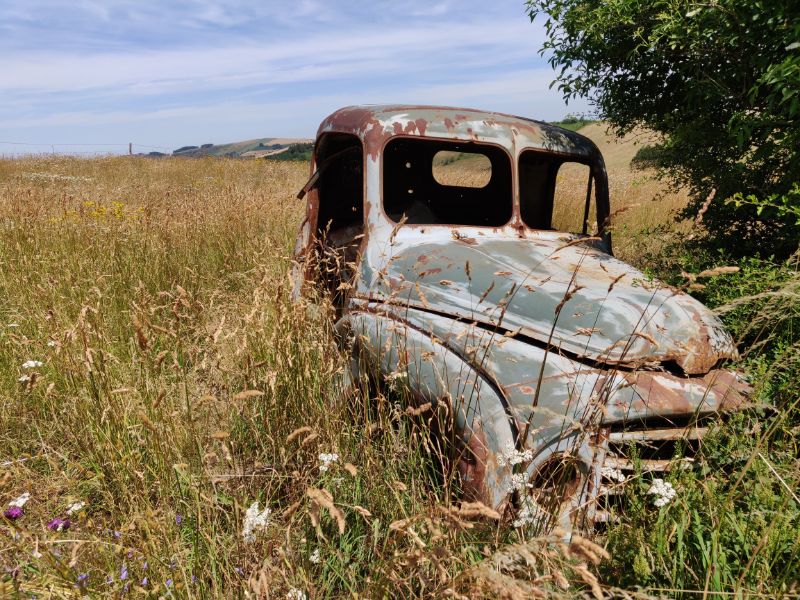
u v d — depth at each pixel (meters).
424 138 3.44
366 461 2.42
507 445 2.12
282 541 2.03
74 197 8.31
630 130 4.91
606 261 3.11
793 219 3.78
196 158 20.23
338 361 2.92
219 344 2.94
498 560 1.39
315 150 4.17
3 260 5.38
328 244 4.30
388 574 1.67
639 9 3.81
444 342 2.53
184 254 6.07
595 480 2.11
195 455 2.43
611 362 2.26
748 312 2.98
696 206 4.76
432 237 3.35
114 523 2.25
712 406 2.26
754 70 3.57
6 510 2.16
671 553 1.93
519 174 3.62
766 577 1.74
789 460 2.15
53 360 3.29
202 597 1.86
